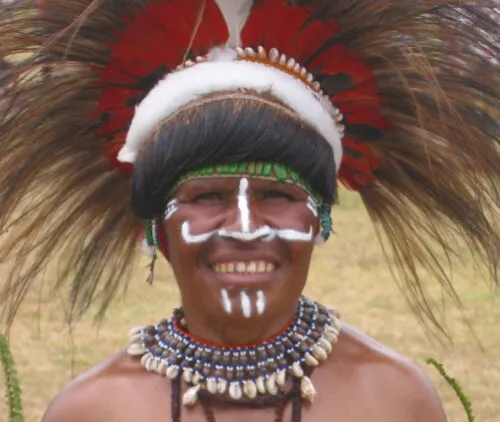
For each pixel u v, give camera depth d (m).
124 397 3.65
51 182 4.01
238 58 3.56
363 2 3.67
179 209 3.47
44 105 3.85
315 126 3.51
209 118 3.35
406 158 3.88
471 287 12.52
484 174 3.86
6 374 3.44
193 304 3.52
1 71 3.85
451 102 3.74
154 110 3.50
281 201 3.47
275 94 3.45
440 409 3.82
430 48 3.75
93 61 3.79
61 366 9.94
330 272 14.34
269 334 3.61
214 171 3.39
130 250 4.18
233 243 3.40
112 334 10.88
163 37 3.69
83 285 4.21
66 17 3.78
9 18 3.84
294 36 3.65
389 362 3.77
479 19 3.76
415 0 3.68
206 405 3.56
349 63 3.72
